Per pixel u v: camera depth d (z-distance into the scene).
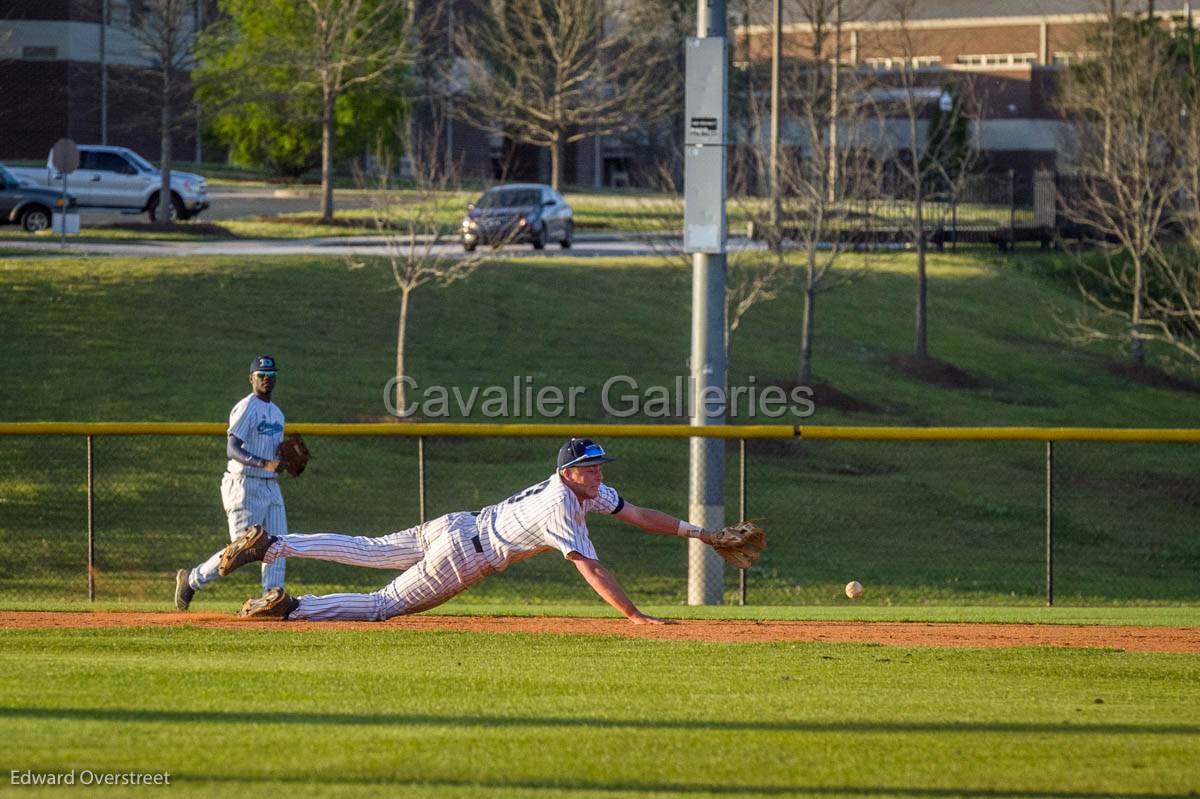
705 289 45.03
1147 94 111.06
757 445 76.88
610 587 27.30
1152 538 66.06
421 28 146.00
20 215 112.31
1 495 57.94
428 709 19.55
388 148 129.38
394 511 61.44
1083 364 107.38
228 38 126.44
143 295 85.88
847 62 135.75
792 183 98.62
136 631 27.52
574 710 19.69
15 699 19.64
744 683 22.38
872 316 110.62
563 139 158.12
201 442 66.69
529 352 87.56
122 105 162.25
